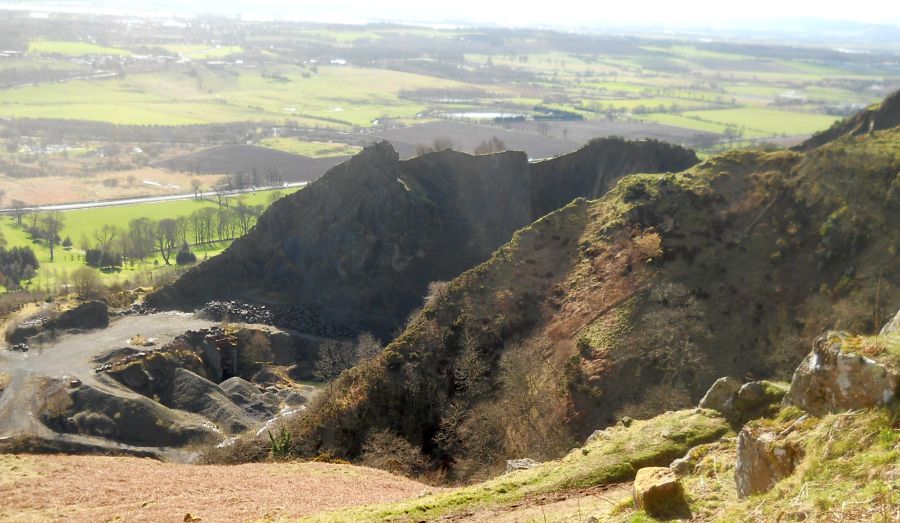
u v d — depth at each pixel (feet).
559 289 342.64
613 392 274.36
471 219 564.30
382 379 309.01
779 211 341.21
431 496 129.70
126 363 416.05
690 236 343.46
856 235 307.99
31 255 642.22
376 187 554.46
